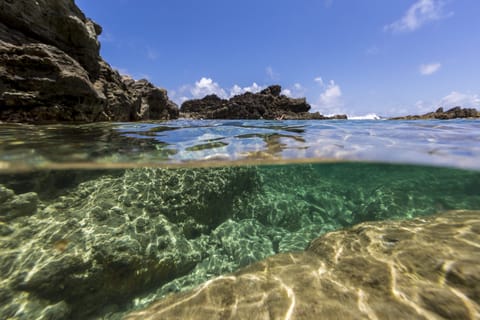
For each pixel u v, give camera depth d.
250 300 2.11
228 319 1.93
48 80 7.44
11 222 3.61
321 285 2.21
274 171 8.40
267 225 6.68
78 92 8.25
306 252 3.04
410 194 7.14
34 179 4.19
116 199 4.62
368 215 6.94
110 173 5.01
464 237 2.53
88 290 3.63
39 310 3.18
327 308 1.89
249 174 7.35
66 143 5.09
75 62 8.77
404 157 5.66
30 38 8.91
